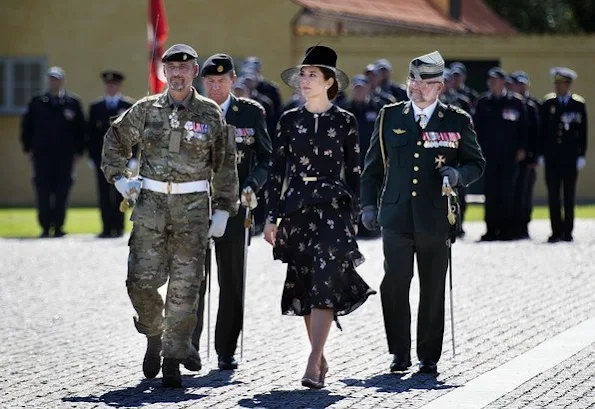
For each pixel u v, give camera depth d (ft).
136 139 61.82
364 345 72.28
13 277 104.73
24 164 201.36
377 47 200.64
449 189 63.10
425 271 64.85
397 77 201.26
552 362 65.41
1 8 200.75
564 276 103.81
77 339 74.84
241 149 67.51
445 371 63.93
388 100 139.13
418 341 64.64
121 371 64.64
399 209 64.49
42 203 144.25
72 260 117.29
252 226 67.67
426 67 64.54
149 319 61.93
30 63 201.36
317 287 60.70
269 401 56.49
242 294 66.13
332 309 60.75
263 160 67.51
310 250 61.52
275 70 200.44
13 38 201.26
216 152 61.77
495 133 136.56
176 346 60.23
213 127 61.16
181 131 60.59
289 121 62.69
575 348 69.46
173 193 60.59
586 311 83.92
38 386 60.49
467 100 139.23
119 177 61.77
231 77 67.97
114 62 201.05
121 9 200.64
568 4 324.60
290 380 62.08
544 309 85.15
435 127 64.80
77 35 200.95
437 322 64.23
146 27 200.54
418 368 64.64
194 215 60.85
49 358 68.49
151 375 62.75
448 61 204.13
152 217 60.49
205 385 61.00
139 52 200.75
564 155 135.13
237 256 66.74
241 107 67.92
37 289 97.50
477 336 74.28
